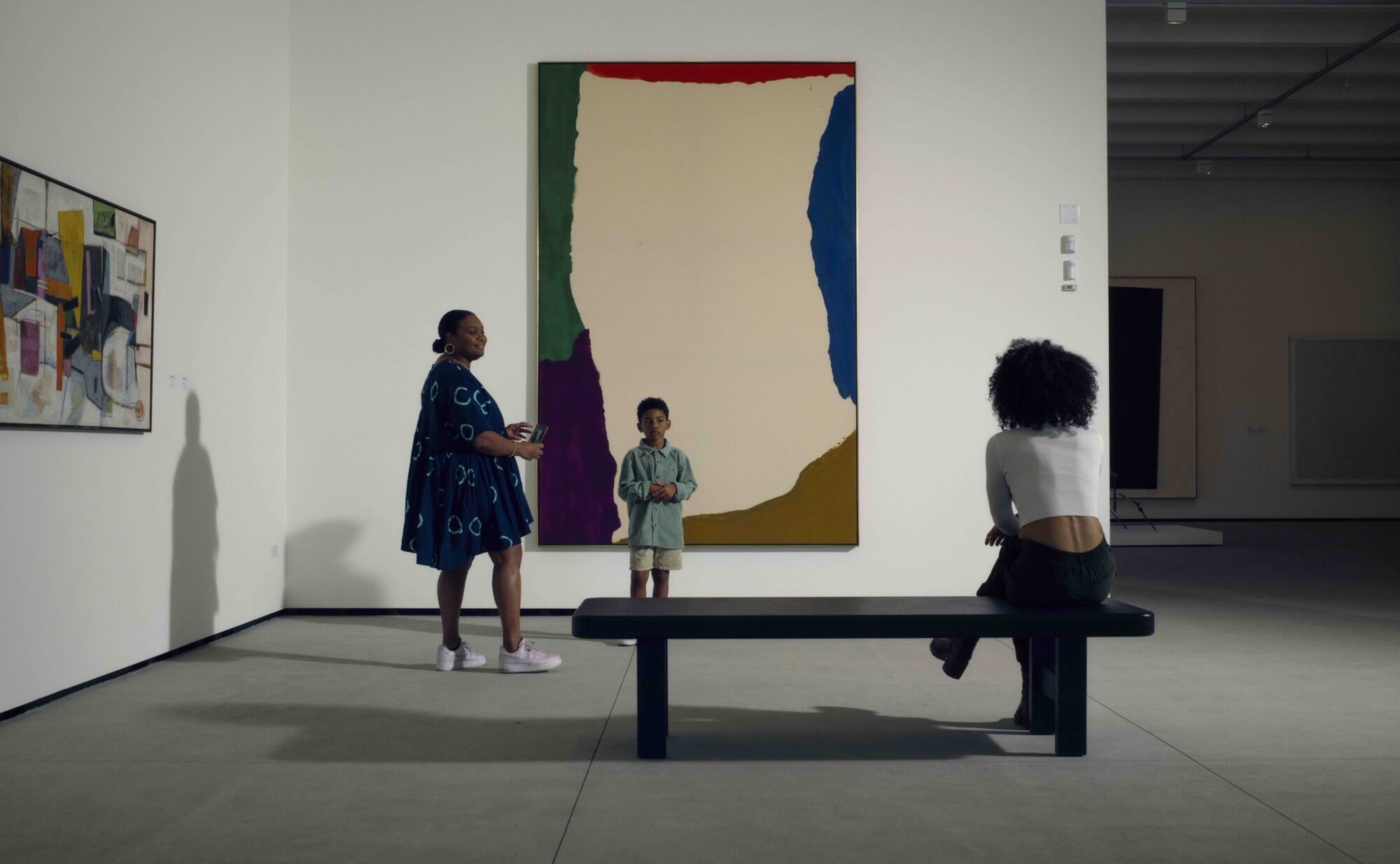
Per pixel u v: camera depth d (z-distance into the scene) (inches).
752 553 225.3
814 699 144.1
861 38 229.5
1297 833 89.9
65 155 142.2
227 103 195.2
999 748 118.3
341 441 223.9
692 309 225.8
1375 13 350.0
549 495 223.5
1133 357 542.6
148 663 166.1
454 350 162.2
